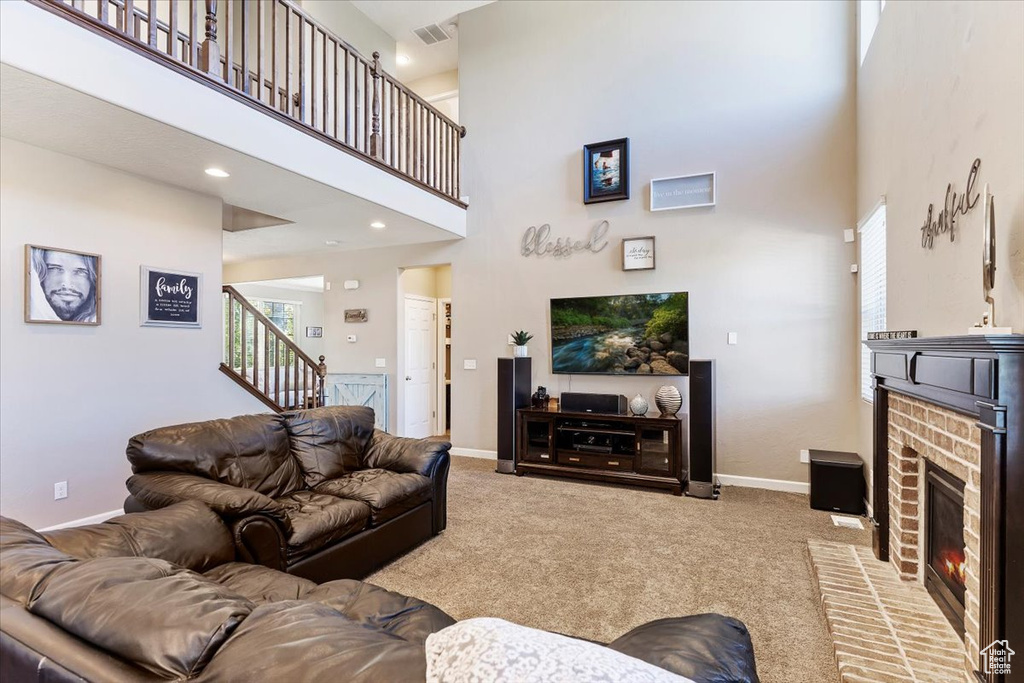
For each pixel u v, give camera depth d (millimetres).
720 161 4645
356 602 1699
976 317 1991
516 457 4953
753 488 4449
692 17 4789
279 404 4754
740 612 2387
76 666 818
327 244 6031
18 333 2996
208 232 4047
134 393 3576
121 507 3475
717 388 4617
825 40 4328
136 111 2592
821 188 4305
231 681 733
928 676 1822
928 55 2516
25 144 3016
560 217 5305
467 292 5754
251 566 1922
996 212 1819
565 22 5336
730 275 4586
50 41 2256
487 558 2988
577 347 5148
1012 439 1530
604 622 2301
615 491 4363
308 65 5461
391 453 3428
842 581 2559
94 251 3348
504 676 613
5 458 2941
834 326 4254
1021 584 1524
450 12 5895
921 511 2512
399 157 4652
